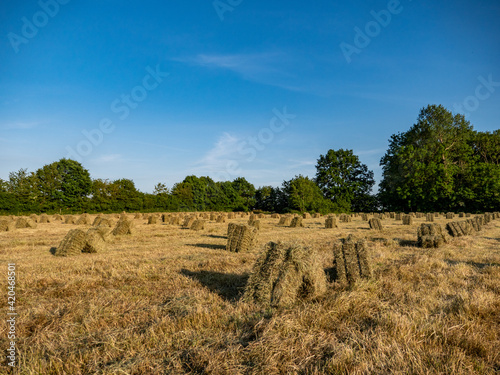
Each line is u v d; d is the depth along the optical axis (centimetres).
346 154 7881
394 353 374
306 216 4816
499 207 5719
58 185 5994
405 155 6262
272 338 415
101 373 352
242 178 9125
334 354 375
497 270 793
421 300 569
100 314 531
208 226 2867
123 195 6625
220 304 587
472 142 6944
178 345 412
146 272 859
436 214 5041
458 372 332
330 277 790
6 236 1939
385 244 1431
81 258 1111
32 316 532
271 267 598
